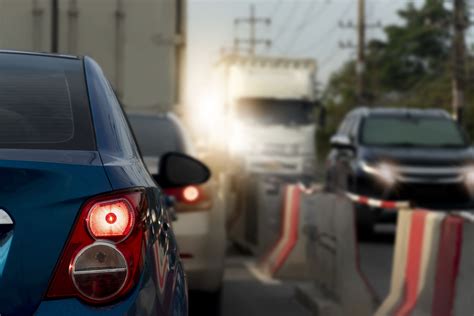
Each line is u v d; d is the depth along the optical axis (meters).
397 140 20.62
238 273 13.90
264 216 15.01
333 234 10.23
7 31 15.00
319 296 10.62
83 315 3.59
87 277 3.62
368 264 15.19
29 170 3.63
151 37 15.09
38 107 4.21
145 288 3.77
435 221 8.09
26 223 3.59
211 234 9.04
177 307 4.11
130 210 3.78
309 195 12.20
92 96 4.40
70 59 4.82
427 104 73.06
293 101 32.72
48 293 3.58
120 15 15.05
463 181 19.36
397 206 17.22
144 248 3.82
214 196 9.23
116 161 3.98
